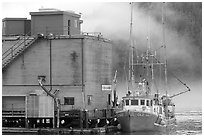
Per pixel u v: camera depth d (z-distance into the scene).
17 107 107.88
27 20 117.56
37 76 107.06
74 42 106.06
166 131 113.56
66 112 105.25
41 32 111.31
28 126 105.88
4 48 109.88
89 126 107.88
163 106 115.38
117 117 105.69
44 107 105.00
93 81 108.44
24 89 107.50
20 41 109.69
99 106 110.38
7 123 108.31
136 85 124.50
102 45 111.88
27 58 107.56
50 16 111.25
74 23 114.12
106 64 113.50
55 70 106.50
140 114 103.44
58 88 106.25
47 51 106.81
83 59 105.75
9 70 108.06
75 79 105.81
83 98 105.44
